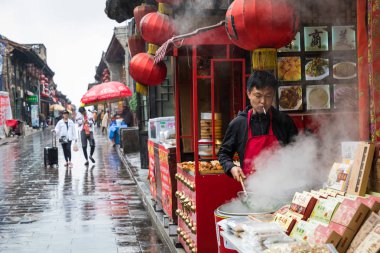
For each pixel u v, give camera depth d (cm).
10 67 4253
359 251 276
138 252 667
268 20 377
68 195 1136
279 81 568
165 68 812
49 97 7225
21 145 3030
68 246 700
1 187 1274
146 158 1480
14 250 682
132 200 1059
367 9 400
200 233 525
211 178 525
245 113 425
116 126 2659
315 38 568
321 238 295
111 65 3725
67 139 1709
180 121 734
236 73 688
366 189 328
